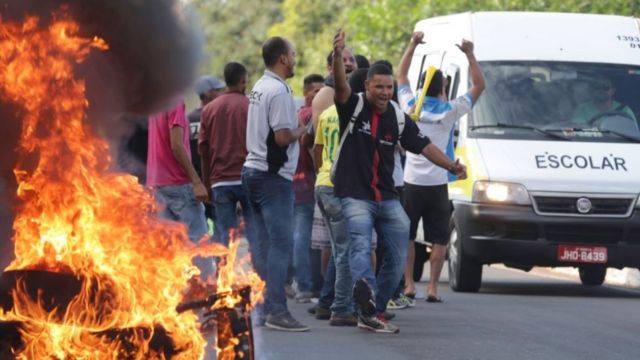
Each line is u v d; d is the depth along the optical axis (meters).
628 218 18.64
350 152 13.66
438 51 21.52
